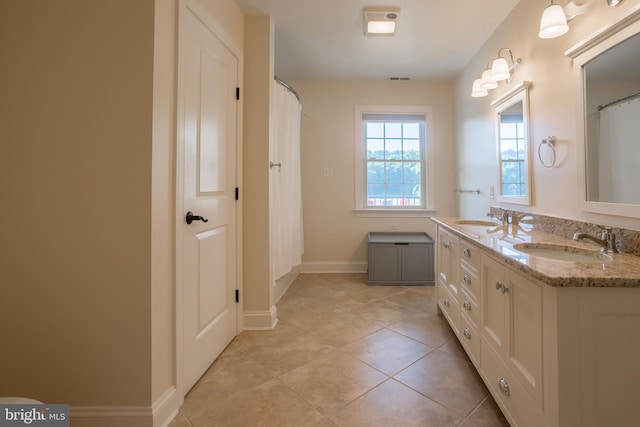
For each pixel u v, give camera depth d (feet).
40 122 4.20
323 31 8.64
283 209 9.47
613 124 4.58
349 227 13.04
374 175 13.16
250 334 7.33
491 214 8.76
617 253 4.30
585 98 5.11
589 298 3.08
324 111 12.85
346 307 9.07
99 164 4.21
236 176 7.19
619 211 4.46
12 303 4.23
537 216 6.47
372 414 4.64
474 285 5.47
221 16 6.41
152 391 4.27
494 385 4.60
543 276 3.14
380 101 12.83
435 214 12.82
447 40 9.18
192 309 5.35
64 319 4.22
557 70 5.91
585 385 3.08
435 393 5.13
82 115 4.20
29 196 4.20
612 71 4.57
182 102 4.94
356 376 5.63
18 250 4.21
